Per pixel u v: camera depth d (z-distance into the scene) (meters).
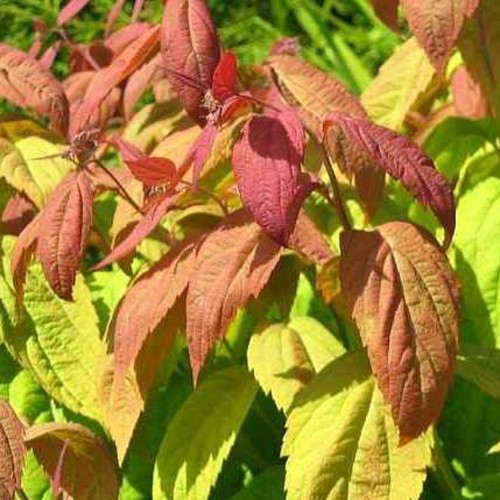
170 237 0.97
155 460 0.98
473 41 0.98
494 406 0.99
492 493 0.93
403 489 0.84
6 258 0.98
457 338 0.82
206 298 0.84
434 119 1.04
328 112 0.89
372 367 0.82
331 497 0.84
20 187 0.95
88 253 1.20
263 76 0.93
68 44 1.06
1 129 1.00
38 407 1.01
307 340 0.91
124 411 0.90
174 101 1.01
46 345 0.95
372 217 0.89
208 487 0.90
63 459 0.91
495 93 0.99
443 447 0.99
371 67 1.83
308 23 1.82
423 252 0.83
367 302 0.82
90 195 0.88
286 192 0.79
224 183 0.93
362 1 1.86
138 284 0.88
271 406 1.01
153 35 0.93
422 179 0.82
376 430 0.85
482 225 0.98
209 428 0.91
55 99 0.96
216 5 1.98
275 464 1.00
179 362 1.01
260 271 0.84
